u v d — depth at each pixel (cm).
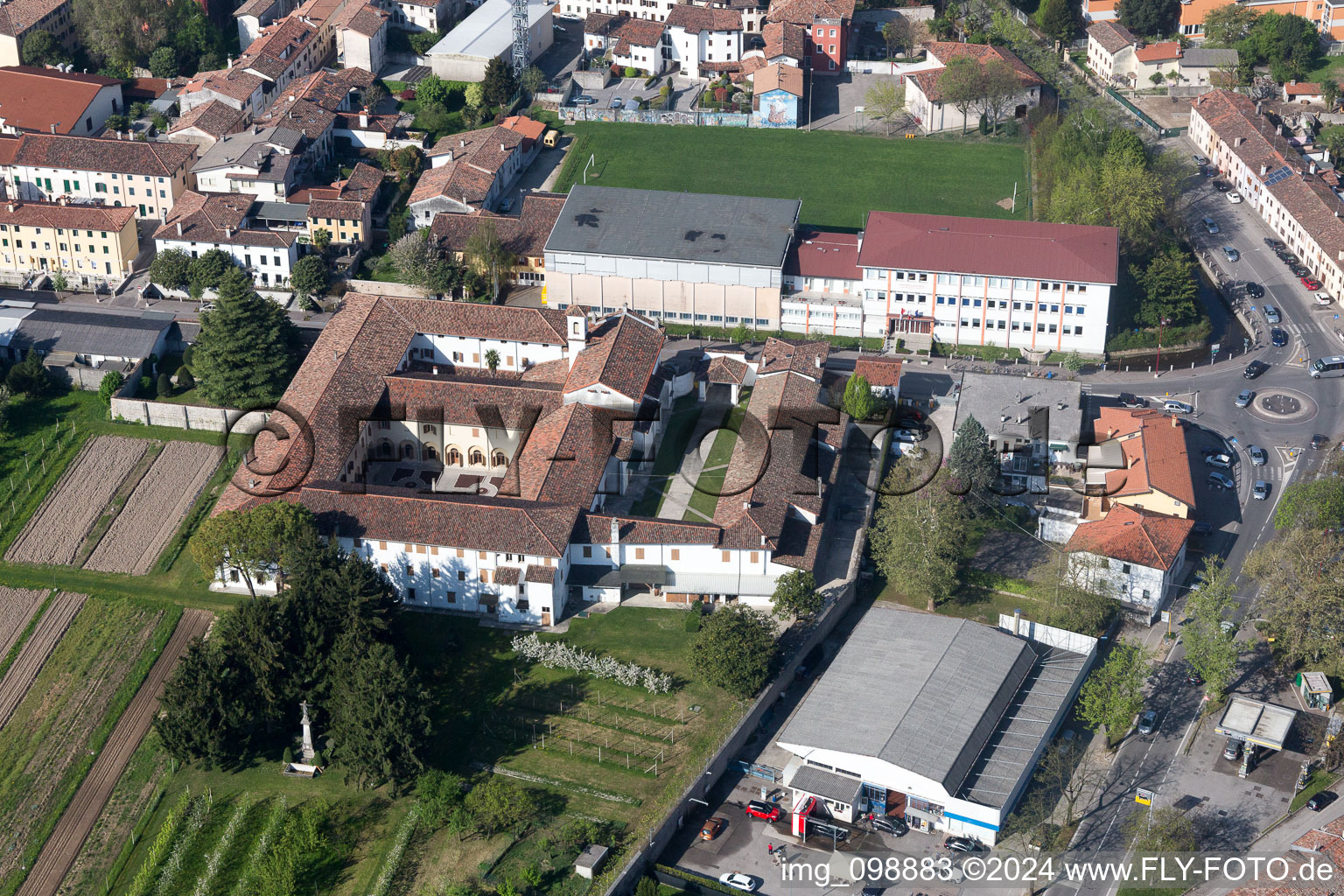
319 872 19788
